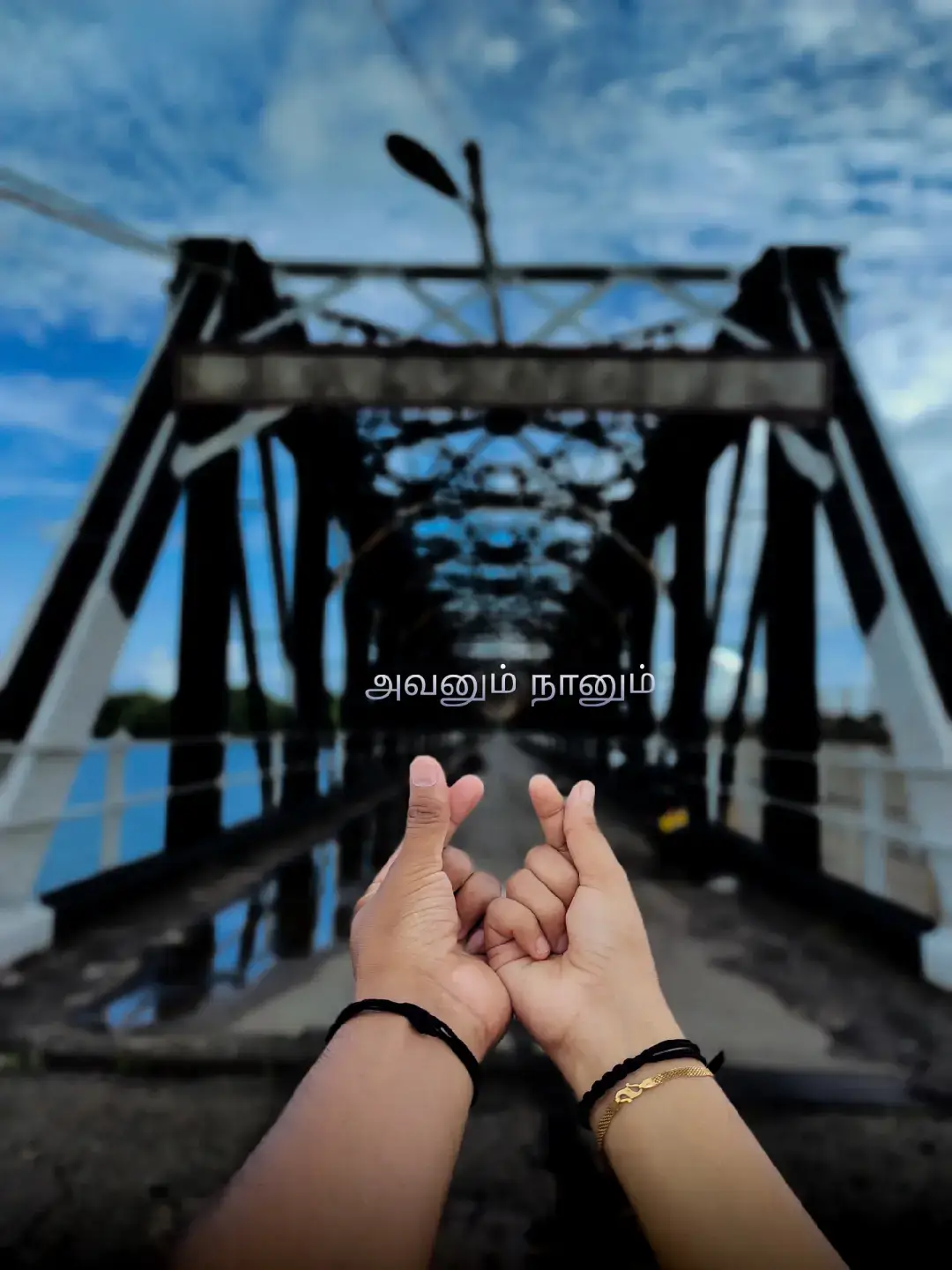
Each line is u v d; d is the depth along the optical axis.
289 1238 0.64
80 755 5.59
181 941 5.16
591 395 7.55
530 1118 2.79
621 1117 0.78
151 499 6.64
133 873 6.46
